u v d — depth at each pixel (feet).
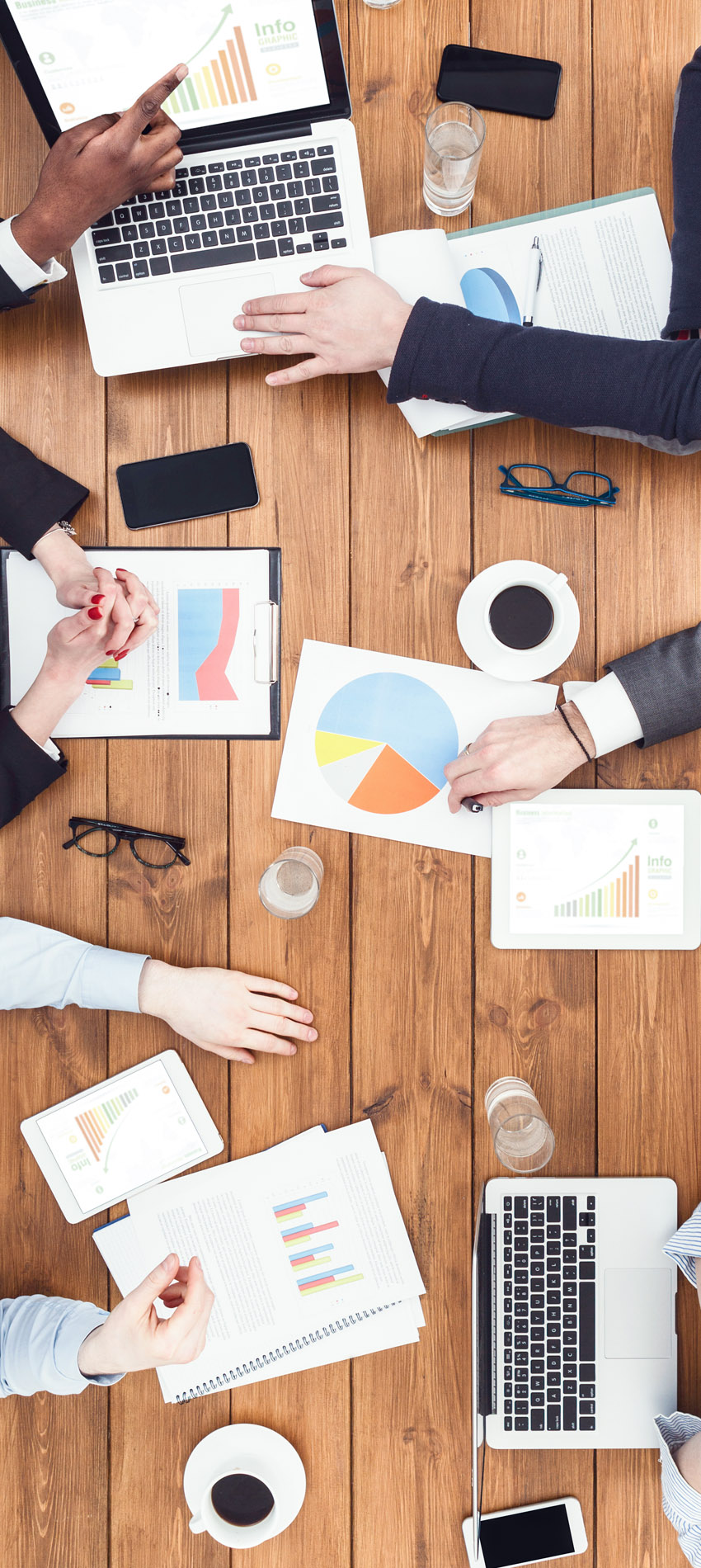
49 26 3.10
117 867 3.66
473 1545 3.27
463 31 3.63
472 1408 3.41
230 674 3.64
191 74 3.17
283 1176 3.62
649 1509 3.57
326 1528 3.59
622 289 3.52
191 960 3.66
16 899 3.67
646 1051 3.64
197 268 3.37
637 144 3.65
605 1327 3.55
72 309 3.62
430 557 3.65
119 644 3.34
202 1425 3.61
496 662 3.55
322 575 3.65
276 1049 3.58
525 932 3.61
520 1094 3.55
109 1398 3.62
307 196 3.34
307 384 3.62
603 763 3.64
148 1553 3.61
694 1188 3.62
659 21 3.63
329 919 3.65
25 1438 3.63
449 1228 3.62
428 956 3.64
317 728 3.64
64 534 3.52
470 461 3.64
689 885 3.61
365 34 3.62
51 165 3.11
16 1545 3.62
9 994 3.55
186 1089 3.65
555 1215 3.57
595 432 3.42
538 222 3.52
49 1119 3.64
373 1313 3.60
